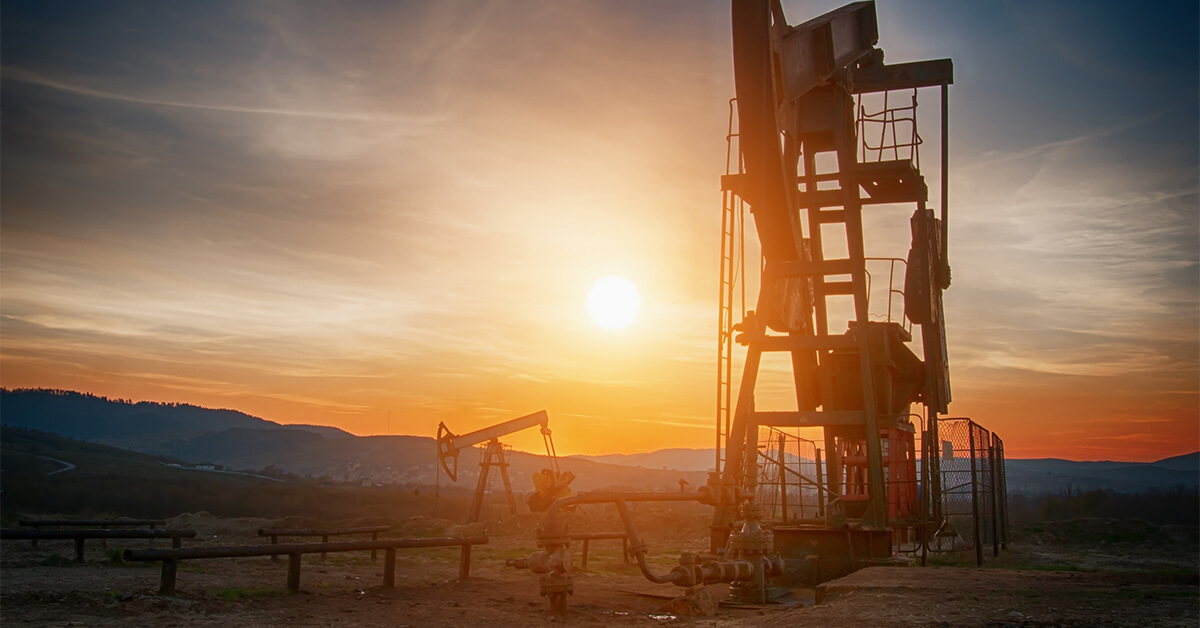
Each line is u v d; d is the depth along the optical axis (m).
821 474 24.06
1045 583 14.05
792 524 20.27
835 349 21.97
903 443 24.80
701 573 13.23
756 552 14.38
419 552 27.48
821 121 22.56
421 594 13.79
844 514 21.19
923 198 23.22
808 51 21.72
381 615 11.38
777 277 22.19
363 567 20.66
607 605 13.80
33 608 10.87
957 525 25.19
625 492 12.98
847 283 24.81
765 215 21.19
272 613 11.12
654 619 12.23
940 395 24.41
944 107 24.39
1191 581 14.51
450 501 82.44
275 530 20.98
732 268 21.53
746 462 21.30
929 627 10.16
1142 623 10.36
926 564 21.58
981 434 24.95
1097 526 36.28
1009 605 11.77
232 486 101.38
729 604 14.05
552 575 12.26
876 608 11.55
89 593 12.37
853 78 24.81
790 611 12.15
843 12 22.38
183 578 15.83
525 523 40.91
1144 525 35.78
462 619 11.34
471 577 16.44
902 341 23.86
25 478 80.88
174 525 43.31
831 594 13.62
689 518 40.41
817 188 24.08
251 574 17.52
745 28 20.02
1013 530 37.00
